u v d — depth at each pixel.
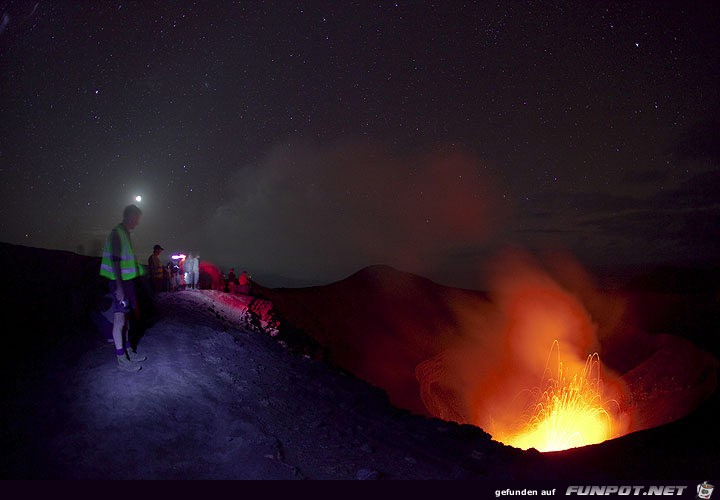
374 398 8.30
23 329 6.41
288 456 4.82
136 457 4.13
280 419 5.65
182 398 5.34
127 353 5.99
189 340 7.37
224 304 12.29
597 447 7.12
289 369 8.08
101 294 7.27
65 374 5.26
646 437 7.50
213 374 6.34
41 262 10.18
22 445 3.94
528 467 5.95
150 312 8.57
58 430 4.23
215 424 5.00
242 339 8.86
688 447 6.95
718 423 7.96
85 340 6.34
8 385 4.77
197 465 4.25
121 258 5.63
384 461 5.29
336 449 5.27
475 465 5.82
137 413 4.77
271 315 14.51
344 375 9.50
